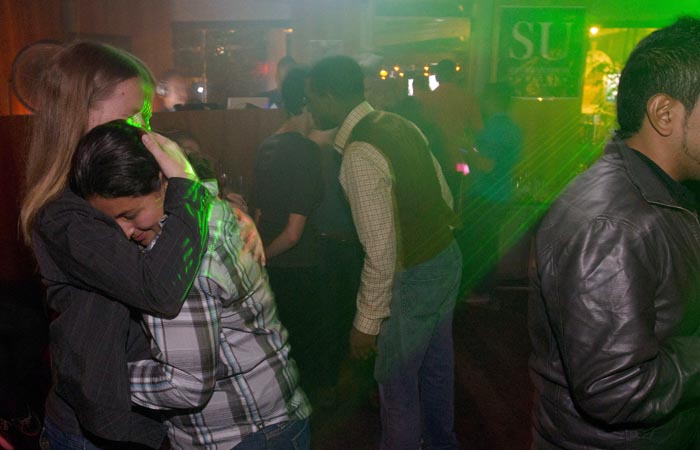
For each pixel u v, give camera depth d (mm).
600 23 6453
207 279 1197
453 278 2301
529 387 3502
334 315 3283
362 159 2035
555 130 5207
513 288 5281
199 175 1517
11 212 3156
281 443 1357
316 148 2863
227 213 1344
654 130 1150
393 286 2189
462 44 6805
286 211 2850
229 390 1294
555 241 1167
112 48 1414
